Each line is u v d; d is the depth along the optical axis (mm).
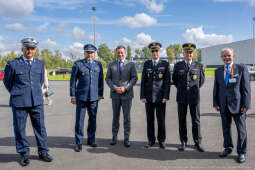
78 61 4488
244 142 3750
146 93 4531
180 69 4379
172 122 6496
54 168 3537
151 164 3648
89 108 4523
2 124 6375
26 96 3699
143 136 5203
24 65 3729
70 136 5219
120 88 4508
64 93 14141
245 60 78688
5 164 3699
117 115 4664
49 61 80375
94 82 4453
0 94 14438
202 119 6699
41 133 3873
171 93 13703
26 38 3703
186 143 4520
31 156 4031
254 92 13414
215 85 4121
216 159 3830
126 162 3738
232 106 3816
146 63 4617
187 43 4316
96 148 4422
